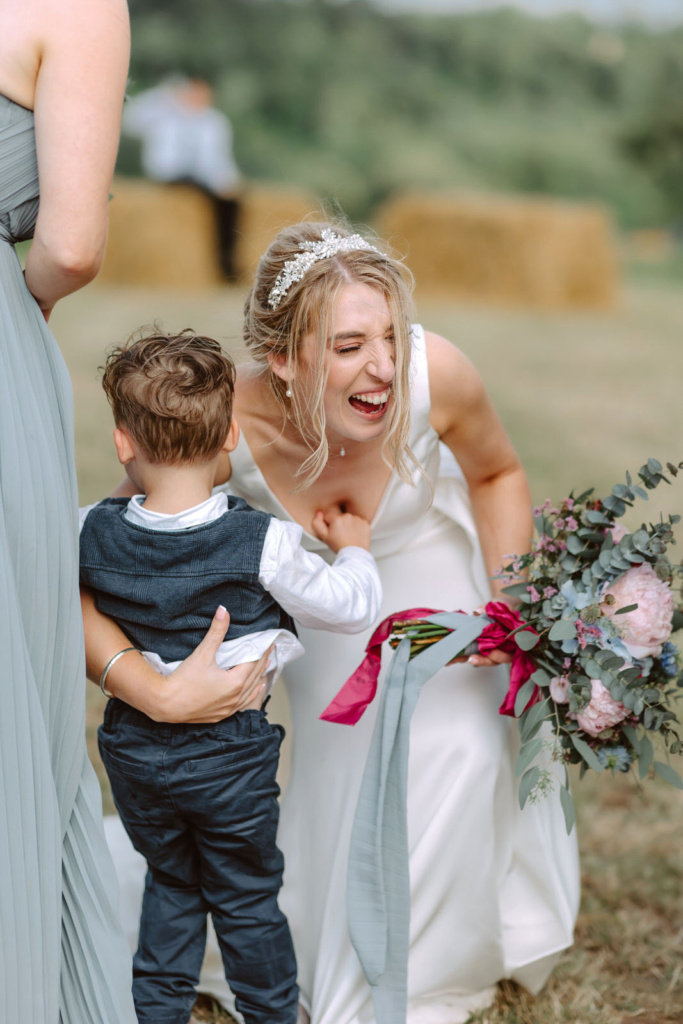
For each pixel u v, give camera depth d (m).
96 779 1.91
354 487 2.36
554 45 25.73
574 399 8.41
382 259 2.11
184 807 2.02
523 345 10.76
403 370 2.10
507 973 2.35
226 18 23.88
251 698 2.02
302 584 2.02
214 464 2.04
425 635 2.22
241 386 2.30
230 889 2.09
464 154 24.39
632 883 2.81
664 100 25.38
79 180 1.71
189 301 11.71
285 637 2.07
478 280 15.44
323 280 2.05
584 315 13.84
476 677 2.35
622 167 25.00
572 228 15.09
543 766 2.38
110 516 2.03
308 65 24.03
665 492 5.95
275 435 2.32
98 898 1.88
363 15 25.23
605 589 2.13
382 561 2.51
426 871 2.21
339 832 2.31
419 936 2.23
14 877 1.70
